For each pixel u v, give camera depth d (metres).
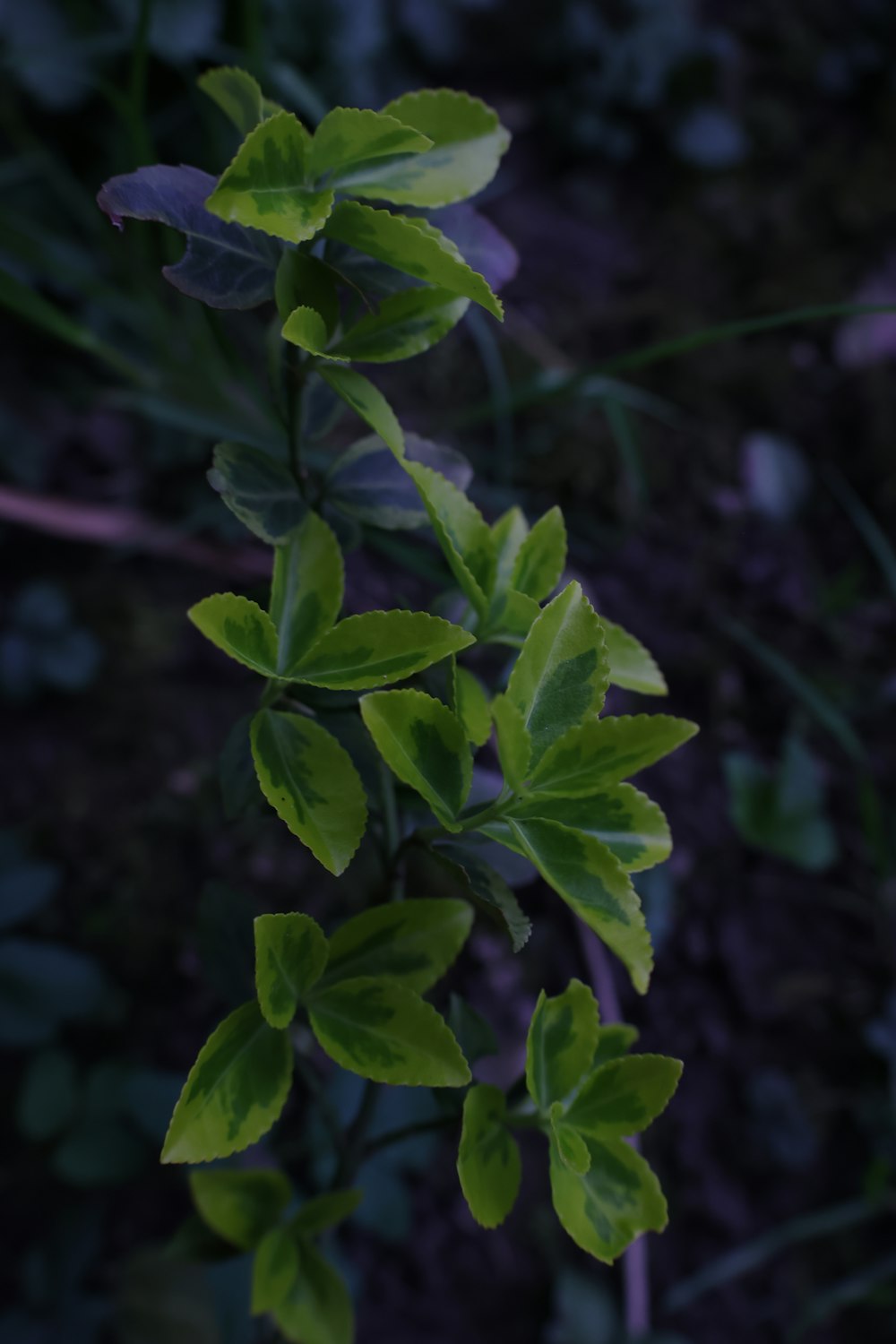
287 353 0.44
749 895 0.92
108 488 1.01
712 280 1.21
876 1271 0.82
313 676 0.40
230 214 0.38
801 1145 0.84
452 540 0.42
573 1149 0.40
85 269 1.03
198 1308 0.73
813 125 1.34
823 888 0.93
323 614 0.42
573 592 0.39
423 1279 0.79
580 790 0.39
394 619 0.40
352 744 0.44
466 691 0.43
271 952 0.40
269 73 0.86
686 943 0.89
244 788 0.44
